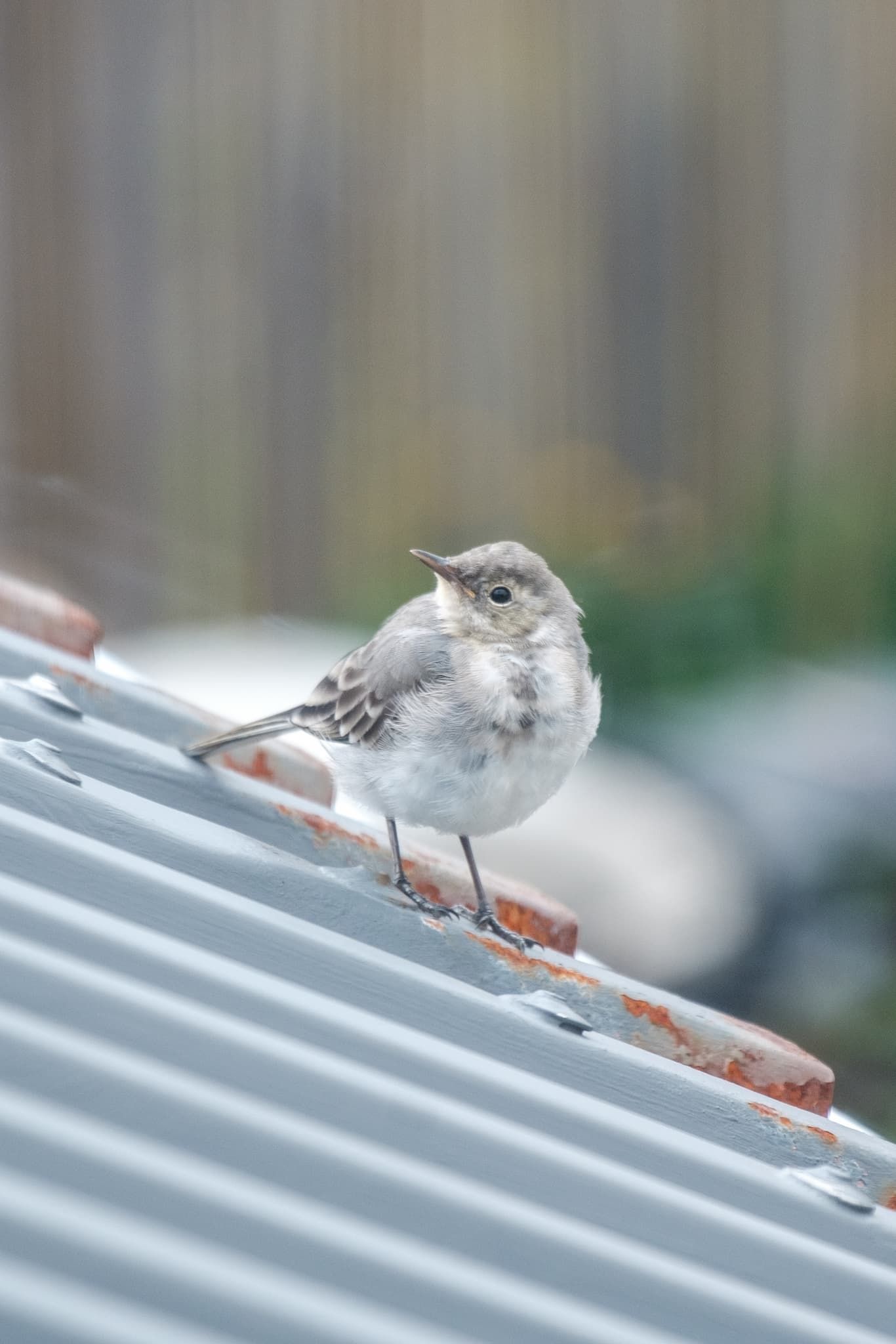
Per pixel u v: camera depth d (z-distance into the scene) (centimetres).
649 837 1458
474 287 2388
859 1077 1312
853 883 1484
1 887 355
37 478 2211
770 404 2478
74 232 2291
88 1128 305
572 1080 404
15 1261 272
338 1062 354
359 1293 301
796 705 1858
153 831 415
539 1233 336
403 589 2152
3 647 545
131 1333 267
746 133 2450
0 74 2270
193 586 2112
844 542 2180
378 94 2347
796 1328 349
